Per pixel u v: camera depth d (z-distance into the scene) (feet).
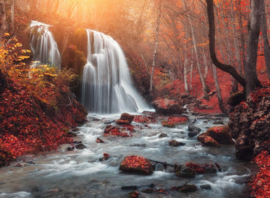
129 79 68.54
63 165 20.74
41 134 26.63
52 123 31.09
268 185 14.14
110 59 62.90
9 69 29.17
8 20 54.60
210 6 18.89
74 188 15.67
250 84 22.39
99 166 20.59
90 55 57.62
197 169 18.78
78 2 89.56
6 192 15.06
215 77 58.13
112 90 59.77
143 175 18.26
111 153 24.91
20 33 52.70
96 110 56.18
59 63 56.08
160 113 56.24
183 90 86.48
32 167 19.95
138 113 58.49
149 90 74.18
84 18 105.50
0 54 26.50
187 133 36.22
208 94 72.38
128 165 19.17
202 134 30.14
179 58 100.27
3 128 23.36
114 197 14.17
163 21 84.48
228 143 28.71
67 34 59.36
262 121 19.40
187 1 63.00
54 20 75.72
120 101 61.31
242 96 23.94
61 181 16.96
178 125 44.01
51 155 23.63
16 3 70.23
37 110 28.89
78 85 52.85
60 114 36.09
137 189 15.29
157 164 20.53
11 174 18.21
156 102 57.82
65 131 31.89
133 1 101.86
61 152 24.81
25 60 46.91
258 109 20.30
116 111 59.57
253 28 22.13
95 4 99.86
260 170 17.34
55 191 15.19
